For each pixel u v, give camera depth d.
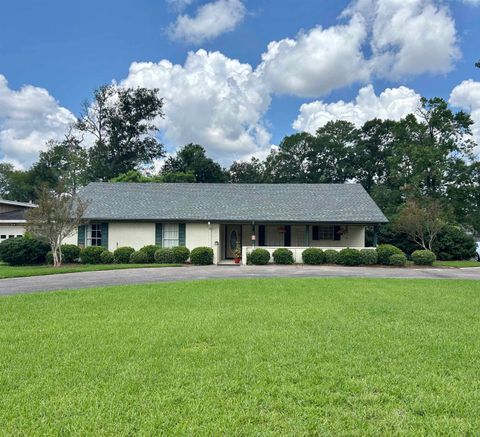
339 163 53.31
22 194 58.06
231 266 19.44
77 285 12.27
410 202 25.14
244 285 11.84
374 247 21.11
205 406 3.74
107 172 45.38
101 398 3.90
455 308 8.41
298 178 55.06
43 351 5.40
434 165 29.52
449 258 25.61
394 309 8.26
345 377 4.49
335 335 6.21
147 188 25.53
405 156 31.91
